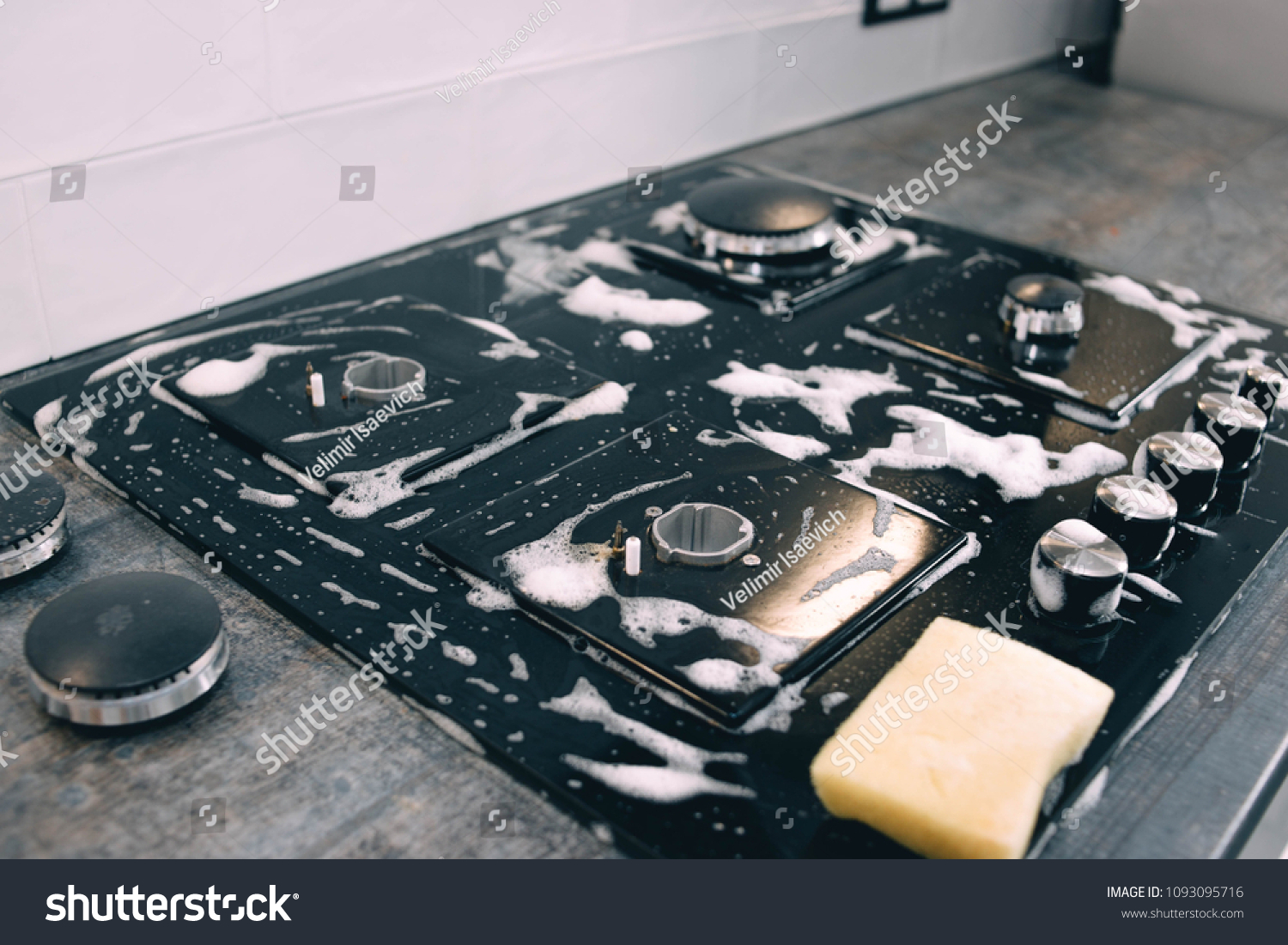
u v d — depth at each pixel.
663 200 1.64
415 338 1.16
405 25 1.36
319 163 1.33
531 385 1.07
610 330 1.22
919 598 0.81
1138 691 0.74
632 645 0.73
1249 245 1.72
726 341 1.21
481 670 0.72
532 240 1.48
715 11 1.82
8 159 1.06
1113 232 1.75
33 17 1.03
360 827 0.62
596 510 0.87
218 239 1.26
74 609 0.72
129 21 1.10
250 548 0.84
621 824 0.62
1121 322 1.26
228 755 0.66
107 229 1.16
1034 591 0.81
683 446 0.98
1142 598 0.83
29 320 1.13
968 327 1.23
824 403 1.08
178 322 1.25
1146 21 2.54
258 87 1.23
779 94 2.05
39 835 0.61
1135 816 0.65
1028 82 2.62
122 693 0.67
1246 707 0.73
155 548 0.85
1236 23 2.41
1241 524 0.93
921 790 0.63
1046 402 1.10
